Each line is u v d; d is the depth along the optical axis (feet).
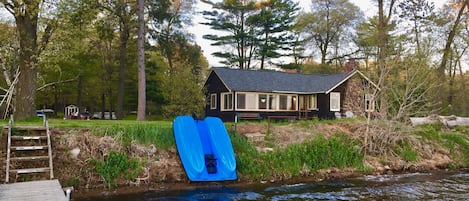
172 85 77.25
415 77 59.06
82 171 32.78
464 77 104.47
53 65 60.95
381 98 49.93
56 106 102.78
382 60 56.44
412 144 51.06
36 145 33.50
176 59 104.27
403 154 48.44
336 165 43.83
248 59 124.36
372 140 48.62
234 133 44.32
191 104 75.77
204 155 39.29
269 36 122.72
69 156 33.45
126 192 32.58
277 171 39.99
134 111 109.60
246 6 122.11
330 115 76.02
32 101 49.29
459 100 102.42
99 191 32.14
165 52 100.63
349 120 55.98
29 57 48.91
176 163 37.47
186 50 101.81
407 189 37.22
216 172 37.58
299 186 37.42
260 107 75.82
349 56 123.03
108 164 33.73
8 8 47.06
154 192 33.09
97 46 91.35
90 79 95.09
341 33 125.18
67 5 48.67
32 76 49.42
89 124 41.60
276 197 33.09
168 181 35.47
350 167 44.29
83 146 34.65
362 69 84.23
